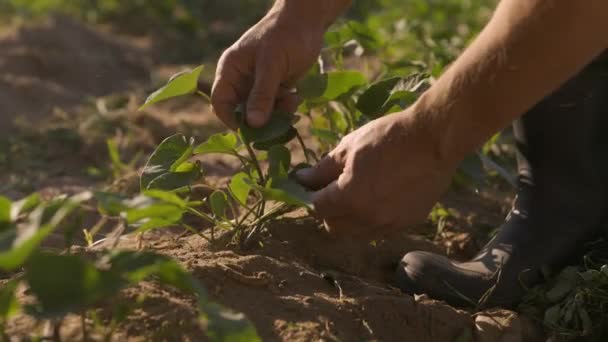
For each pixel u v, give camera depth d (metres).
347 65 3.82
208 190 2.33
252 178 1.84
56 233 2.12
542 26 1.36
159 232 2.11
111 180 2.78
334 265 1.97
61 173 2.93
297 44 1.85
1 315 1.29
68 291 1.11
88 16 5.73
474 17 5.48
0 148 3.13
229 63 1.87
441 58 3.11
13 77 3.99
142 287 1.56
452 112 1.47
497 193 2.55
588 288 1.80
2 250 1.13
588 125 1.89
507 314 1.79
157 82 4.13
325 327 1.59
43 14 5.46
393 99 1.99
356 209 1.60
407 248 2.12
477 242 2.23
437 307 1.75
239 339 1.24
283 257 1.88
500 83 1.42
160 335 1.46
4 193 2.63
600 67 1.84
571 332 1.78
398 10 5.25
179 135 1.85
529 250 1.91
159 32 5.53
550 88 1.42
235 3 6.03
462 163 1.97
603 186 1.92
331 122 2.37
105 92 4.30
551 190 1.93
